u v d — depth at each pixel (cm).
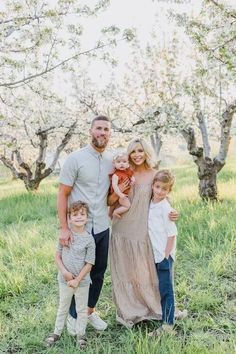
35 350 445
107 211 465
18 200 1380
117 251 475
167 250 453
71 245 432
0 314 520
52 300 554
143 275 464
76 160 437
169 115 1151
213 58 829
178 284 583
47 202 1330
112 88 1386
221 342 427
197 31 845
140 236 465
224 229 791
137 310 471
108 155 462
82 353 420
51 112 1571
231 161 2314
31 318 502
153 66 1378
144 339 429
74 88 1450
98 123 433
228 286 567
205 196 1120
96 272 467
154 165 471
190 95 1098
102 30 985
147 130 1182
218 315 498
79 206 424
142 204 464
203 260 663
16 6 945
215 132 1359
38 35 990
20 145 1741
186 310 497
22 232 898
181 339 437
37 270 655
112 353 426
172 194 1233
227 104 1138
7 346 451
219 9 802
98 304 539
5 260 737
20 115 1545
